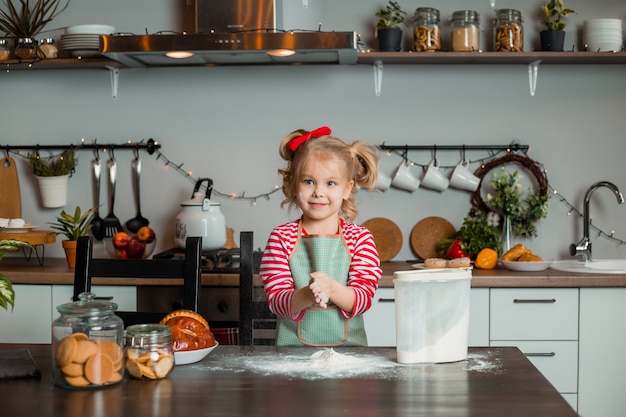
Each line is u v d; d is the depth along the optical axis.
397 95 3.52
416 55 3.23
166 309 2.97
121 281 2.98
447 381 1.52
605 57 3.26
